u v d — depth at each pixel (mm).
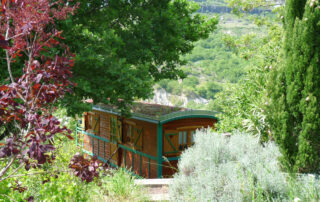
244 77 11242
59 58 3707
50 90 3547
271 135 7191
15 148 3201
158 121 13289
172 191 5770
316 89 4598
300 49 4723
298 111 4840
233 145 6895
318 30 4566
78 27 11969
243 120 9219
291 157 4988
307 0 4641
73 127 19328
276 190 4402
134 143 15258
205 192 4898
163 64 19359
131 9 16422
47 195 4684
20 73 10281
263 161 5488
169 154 13711
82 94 12742
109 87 12320
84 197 5246
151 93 13477
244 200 4441
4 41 3467
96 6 15320
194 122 14234
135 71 12961
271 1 23875
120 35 15094
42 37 3857
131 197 6008
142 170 14945
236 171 5004
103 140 18422
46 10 3799
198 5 20000
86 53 11453
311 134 4691
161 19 15844
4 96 3258
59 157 6734
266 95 5371
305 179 4438
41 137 3150
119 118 16484
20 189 4281
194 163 6449
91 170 4281
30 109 3377
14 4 3691
